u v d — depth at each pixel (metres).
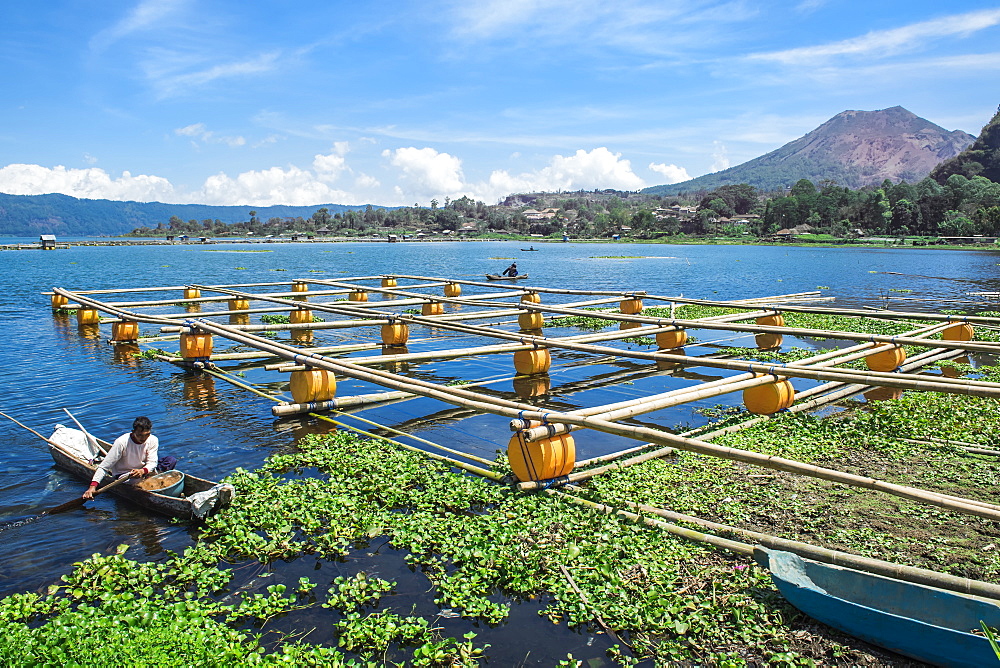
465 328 19.66
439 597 7.82
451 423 14.61
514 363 18.73
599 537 8.69
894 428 13.38
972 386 11.27
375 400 16.02
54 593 7.78
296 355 15.03
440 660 6.66
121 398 16.42
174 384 17.88
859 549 8.63
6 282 48.56
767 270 66.75
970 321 19.69
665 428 14.42
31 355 21.69
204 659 6.38
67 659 6.25
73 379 18.39
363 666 6.64
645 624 7.14
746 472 11.38
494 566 8.25
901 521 9.49
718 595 7.54
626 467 11.50
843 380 12.66
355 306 24.17
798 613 7.16
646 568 7.98
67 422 14.48
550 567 8.16
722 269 68.56
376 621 7.26
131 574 8.09
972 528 9.25
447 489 10.48
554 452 10.30
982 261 81.62
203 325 18.94
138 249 119.06
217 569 8.27
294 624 7.33
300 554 8.79
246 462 12.11
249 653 6.60
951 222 139.62
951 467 11.56
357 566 8.50
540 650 6.86
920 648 6.30
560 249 133.00
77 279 51.78
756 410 14.77
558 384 18.53
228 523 9.45
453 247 143.75
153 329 27.44
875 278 55.84
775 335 22.61
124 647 6.47
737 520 9.55
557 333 26.80
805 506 10.00
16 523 9.70
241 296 26.77
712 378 19.11
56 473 11.56
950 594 6.64
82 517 9.89
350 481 10.92
